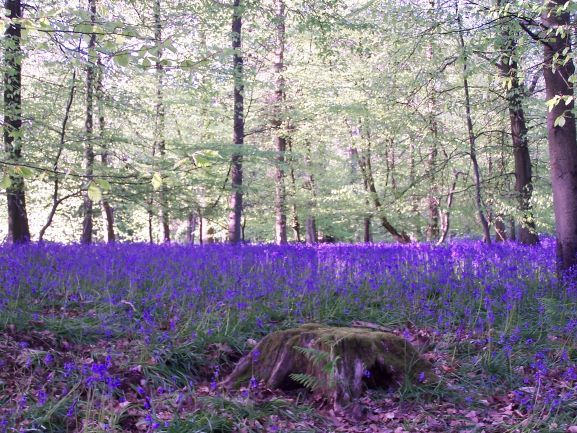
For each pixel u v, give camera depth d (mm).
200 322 6711
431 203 20984
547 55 9602
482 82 17094
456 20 11344
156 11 12469
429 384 5547
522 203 15477
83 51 4379
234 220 17297
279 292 8516
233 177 17172
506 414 5059
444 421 4941
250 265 10008
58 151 13203
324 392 5324
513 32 9289
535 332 6988
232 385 5695
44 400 4719
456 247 11289
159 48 4078
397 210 20125
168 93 17047
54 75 14461
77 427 4520
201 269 9398
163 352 5996
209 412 4699
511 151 16938
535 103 16188
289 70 21062
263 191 23719
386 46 14680
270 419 4875
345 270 9352
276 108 22516
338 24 14445
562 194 9742
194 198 17094
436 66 13875
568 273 9359
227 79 15156
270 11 15266
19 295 7484
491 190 16141
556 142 9805
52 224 28172
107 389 5141
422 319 7754
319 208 24234
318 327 5973
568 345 6508
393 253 10812
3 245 11320
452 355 6504
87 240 17516
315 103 21047
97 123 17156
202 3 14375
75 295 7656
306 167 24484
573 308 7777
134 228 34781
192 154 3848
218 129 24562
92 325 6617
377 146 20328
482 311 7930
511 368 6004
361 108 19688
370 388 5559
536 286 8914
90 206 17469
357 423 4984
